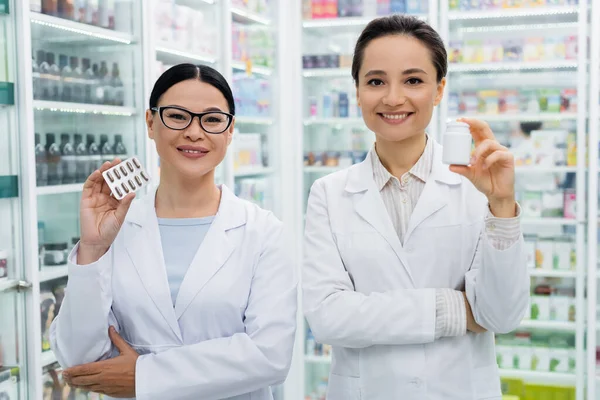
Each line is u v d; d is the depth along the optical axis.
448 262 1.52
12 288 2.35
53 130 2.83
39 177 2.70
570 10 3.93
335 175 1.69
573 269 4.12
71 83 2.86
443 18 4.11
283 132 4.41
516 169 4.14
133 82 3.13
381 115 1.47
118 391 1.42
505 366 4.22
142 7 3.09
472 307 1.44
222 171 3.80
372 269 1.54
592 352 3.90
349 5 4.37
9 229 2.40
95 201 1.45
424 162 1.58
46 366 2.67
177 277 1.51
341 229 1.59
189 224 1.56
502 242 1.35
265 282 1.52
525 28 4.27
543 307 4.16
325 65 4.45
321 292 1.53
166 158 1.47
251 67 4.11
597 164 3.84
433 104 1.50
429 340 1.45
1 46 2.36
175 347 1.47
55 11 2.65
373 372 1.52
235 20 4.11
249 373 1.42
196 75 1.46
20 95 2.35
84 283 1.42
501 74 4.29
